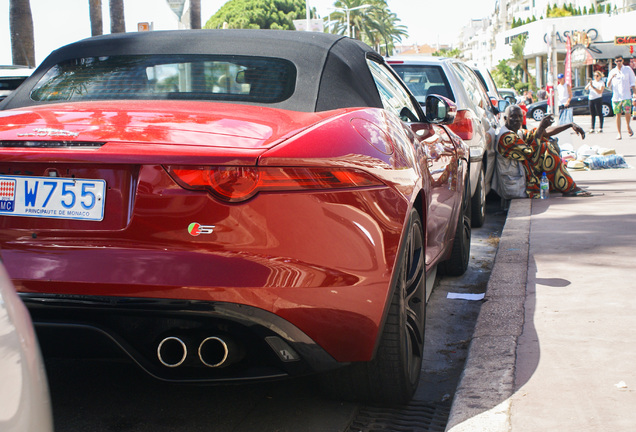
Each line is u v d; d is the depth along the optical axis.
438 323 4.09
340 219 2.31
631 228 5.95
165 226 2.21
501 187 8.24
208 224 2.20
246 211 2.20
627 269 4.54
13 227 2.32
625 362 2.96
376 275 2.40
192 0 25.48
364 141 2.56
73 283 2.19
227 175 2.20
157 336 2.25
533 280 4.37
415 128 3.54
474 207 7.19
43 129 2.39
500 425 2.47
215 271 2.17
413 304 3.02
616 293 3.99
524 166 8.15
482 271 5.37
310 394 3.02
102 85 3.07
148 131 2.35
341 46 3.25
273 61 3.05
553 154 8.07
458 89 7.09
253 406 2.90
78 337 2.27
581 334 3.33
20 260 2.26
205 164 2.20
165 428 2.69
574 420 2.47
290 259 2.23
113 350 2.30
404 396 2.83
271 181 2.21
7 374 1.18
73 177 2.29
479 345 3.28
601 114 20.16
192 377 2.31
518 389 2.75
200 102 2.81
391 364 2.69
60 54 3.37
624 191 8.32
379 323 2.43
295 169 2.25
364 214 2.38
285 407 2.90
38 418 1.23
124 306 2.19
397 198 2.58
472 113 7.02
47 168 2.30
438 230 3.85
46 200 2.30
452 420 2.57
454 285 4.95
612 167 10.97
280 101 2.85
